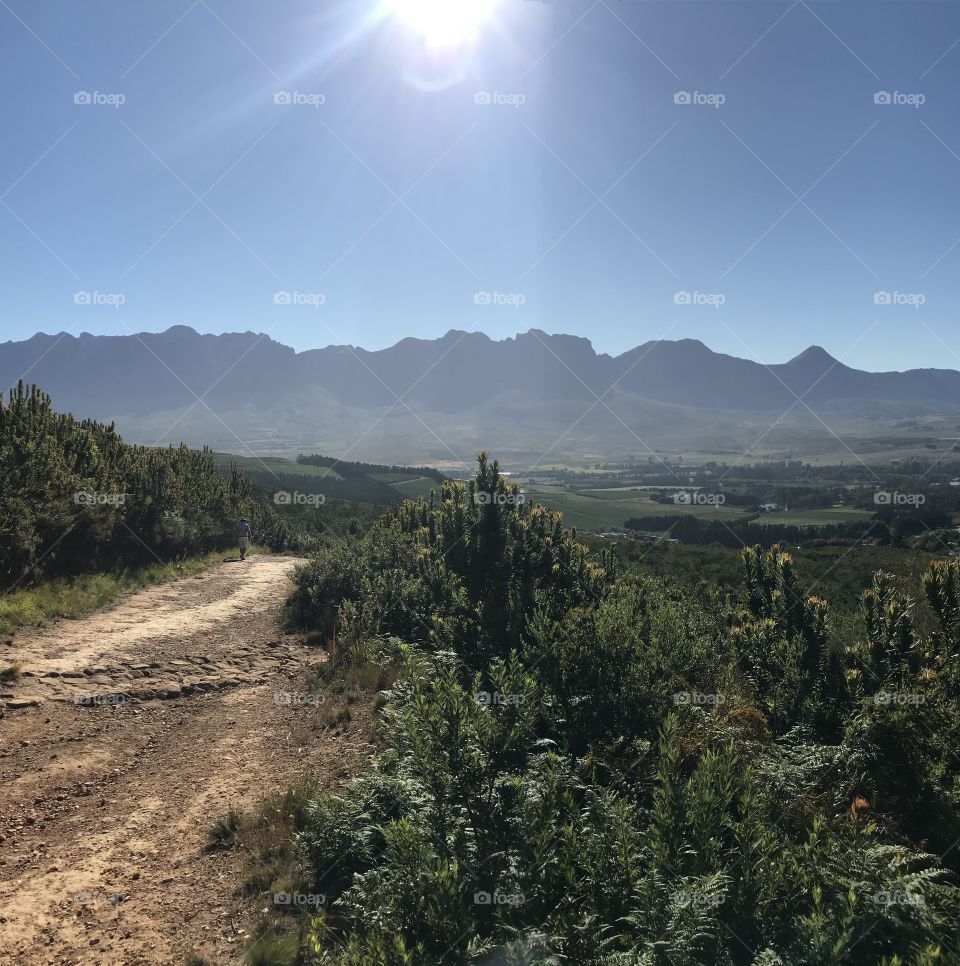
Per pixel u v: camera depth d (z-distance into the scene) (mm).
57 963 3797
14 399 16656
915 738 5281
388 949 3447
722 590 13844
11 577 12078
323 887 4578
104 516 15711
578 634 7570
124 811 5699
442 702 5023
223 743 7312
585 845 4180
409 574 13141
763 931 3543
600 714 6453
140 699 8383
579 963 3395
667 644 7699
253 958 3787
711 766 4500
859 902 3605
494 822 4480
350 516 37812
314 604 13180
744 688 7547
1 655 8797
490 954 3441
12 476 13352
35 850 4988
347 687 9023
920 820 4809
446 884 3719
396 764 5891
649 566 22516
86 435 17703
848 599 15539
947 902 3789
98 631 10773
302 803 5531
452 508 12492
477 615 9727
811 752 5453
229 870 4840
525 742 5199
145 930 4141
